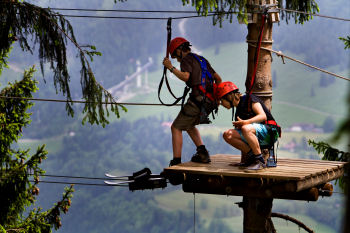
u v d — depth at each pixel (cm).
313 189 1275
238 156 1578
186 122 1412
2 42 1596
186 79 1376
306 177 1212
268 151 1318
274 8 1563
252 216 1542
